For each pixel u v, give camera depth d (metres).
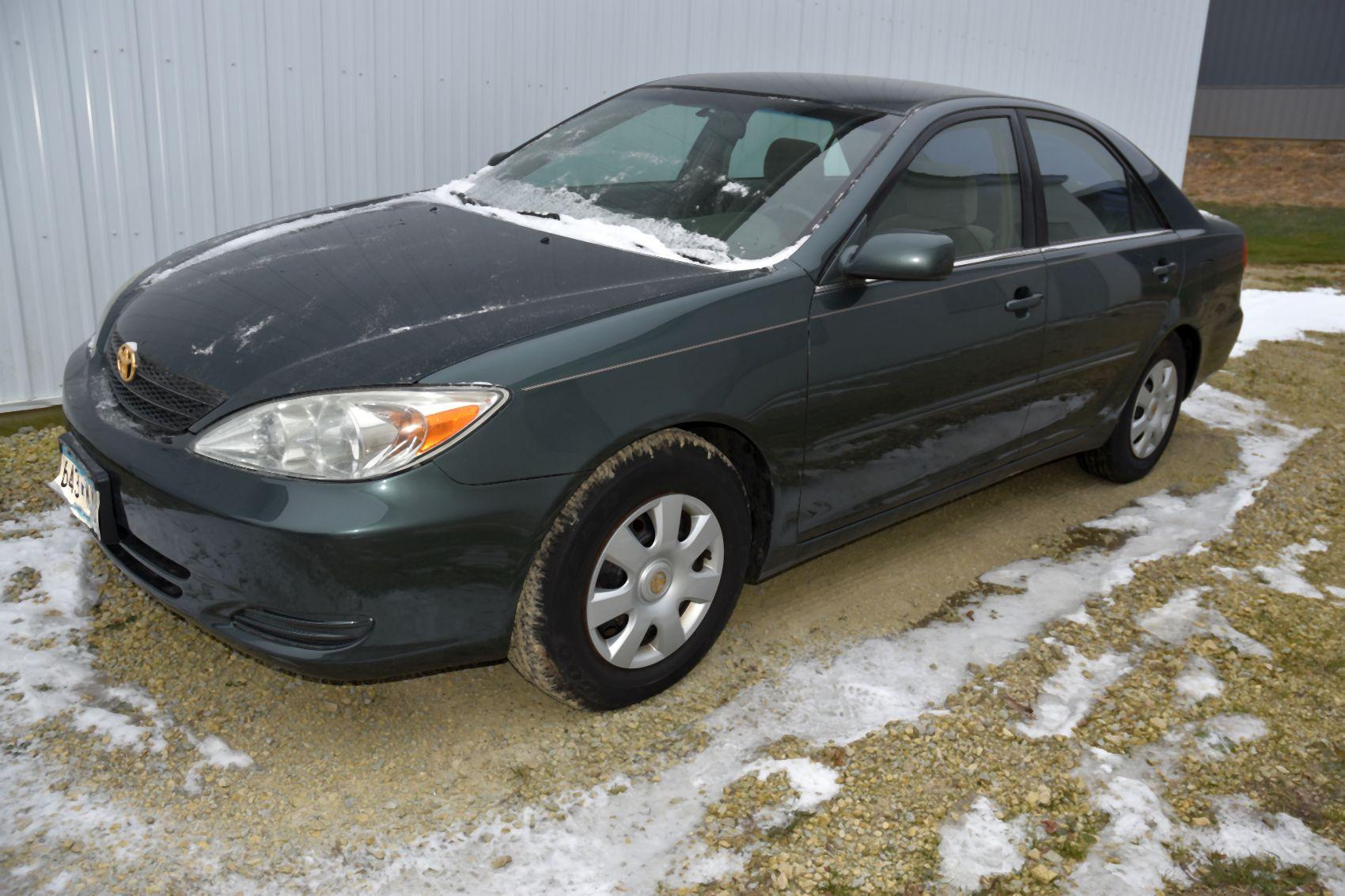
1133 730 2.86
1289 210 17.78
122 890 2.12
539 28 5.52
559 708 2.79
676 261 2.89
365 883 2.18
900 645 3.20
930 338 3.21
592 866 2.27
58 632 2.91
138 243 4.57
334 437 2.24
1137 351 4.22
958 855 2.37
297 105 4.86
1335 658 3.29
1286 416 5.80
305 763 2.53
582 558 2.50
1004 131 3.66
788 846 2.35
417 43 5.15
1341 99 21.20
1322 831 2.55
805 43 6.69
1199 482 4.75
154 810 2.33
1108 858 2.40
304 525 2.19
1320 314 8.35
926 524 4.09
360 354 2.37
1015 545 3.98
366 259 2.86
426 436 2.25
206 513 2.26
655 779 2.54
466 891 2.18
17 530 3.37
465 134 5.43
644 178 3.35
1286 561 3.96
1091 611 3.48
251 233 3.28
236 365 2.43
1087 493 4.55
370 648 2.31
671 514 2.67
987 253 3.47
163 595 2.47
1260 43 22.09
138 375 2.58
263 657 2.36
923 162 3.30
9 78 4.12
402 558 2.24
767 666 3.03
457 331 2.44
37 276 4.36
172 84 4.50
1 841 2.20
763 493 2.96
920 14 7.28
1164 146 10.21
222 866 2.20
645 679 2.76
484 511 2.30
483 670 2.94
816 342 2.88
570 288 2.67
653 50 6.00
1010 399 3.64
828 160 3.21
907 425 3.25
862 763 2.63
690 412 2.60
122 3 4.30
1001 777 2.63
